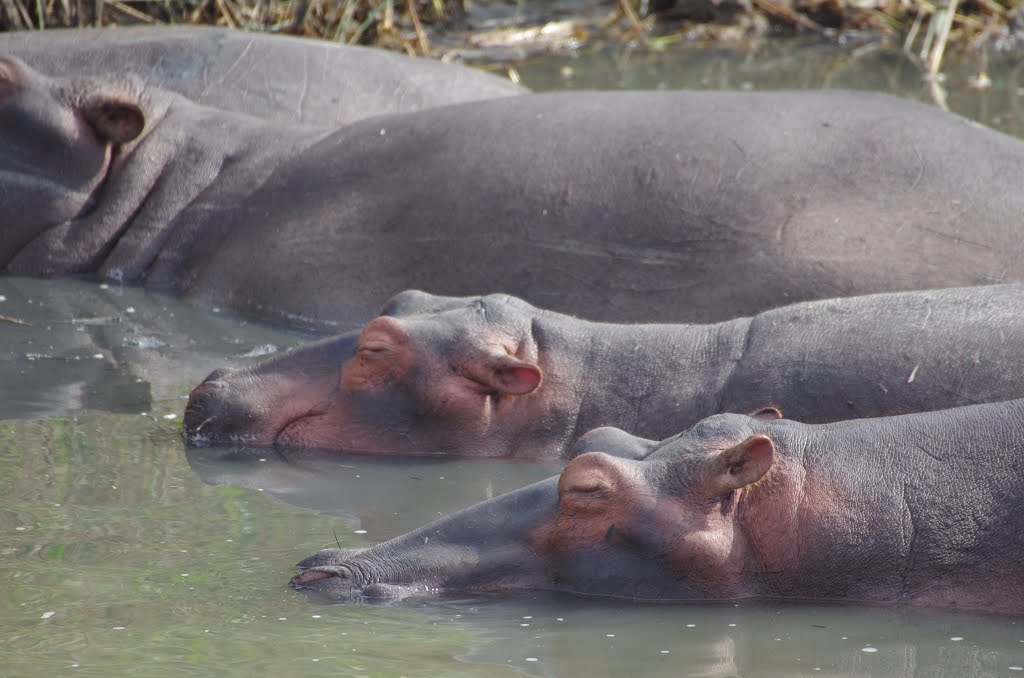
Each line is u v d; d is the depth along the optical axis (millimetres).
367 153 17766
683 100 17250
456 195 16812
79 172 18719
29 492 12016
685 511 10195
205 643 9219
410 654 9141
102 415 14086
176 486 12359
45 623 9477
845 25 30375
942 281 15219
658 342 13758
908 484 10336
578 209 16328
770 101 17000
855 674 9008
